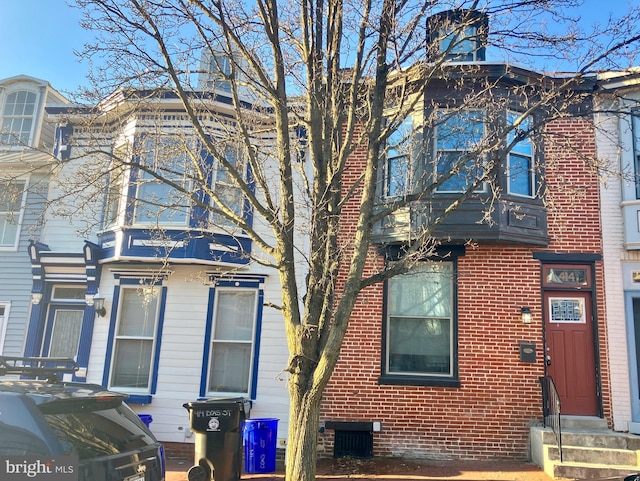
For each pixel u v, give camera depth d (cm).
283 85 721
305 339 625
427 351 1037
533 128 725
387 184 1068
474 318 1020
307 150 1112
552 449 881
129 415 497
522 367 997
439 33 933
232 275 1110
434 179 1015
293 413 614
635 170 1030
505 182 1013
